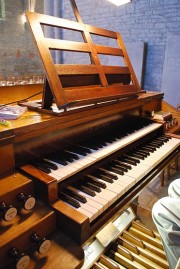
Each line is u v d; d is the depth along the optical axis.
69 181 1.14
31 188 0.96
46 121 1.11
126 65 1.79
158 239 1.65
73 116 1.26
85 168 1.23
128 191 1.23
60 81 1.23
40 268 0.81
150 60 4.50
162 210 1.08
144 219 2.12
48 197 0.94
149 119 2.09
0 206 0.82
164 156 1.61
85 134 1.46
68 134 1.33
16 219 0.87
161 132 2.03
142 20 4.38
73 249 0.88
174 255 1.03
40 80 3.25
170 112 2.84
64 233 0.94
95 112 1.40
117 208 1.13
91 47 1.49
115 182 1.22
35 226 0.86
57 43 1.26
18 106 1.35
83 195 1.10
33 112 1.28
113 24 4.75
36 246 0.85
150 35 4.37
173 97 4.24
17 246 0.81
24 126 1.01
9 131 0.95
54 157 1.22
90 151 1.33
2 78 3.45
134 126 1.91
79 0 5.02
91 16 5.00
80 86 1.36
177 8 3.96
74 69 1.30
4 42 6.07
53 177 1.02
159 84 4.52
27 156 1.11
